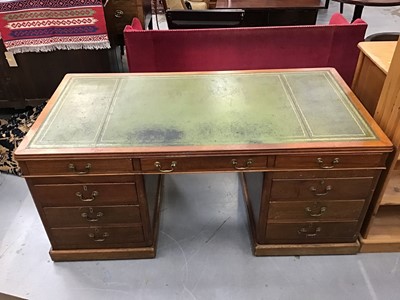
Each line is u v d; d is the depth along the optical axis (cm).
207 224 204
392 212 194
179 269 180
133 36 236
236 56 249
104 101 176
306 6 341
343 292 168
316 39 240
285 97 176
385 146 145
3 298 100
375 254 185
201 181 237
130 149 144
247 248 190
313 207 167
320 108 168
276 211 168
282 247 182
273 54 248
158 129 155
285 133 152
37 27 261
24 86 295
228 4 348
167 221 206
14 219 210
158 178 219
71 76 199
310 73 197
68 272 179
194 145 146
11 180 240
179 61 250
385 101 155
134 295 168
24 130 251
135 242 180
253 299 166
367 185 160
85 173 150
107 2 275
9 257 187
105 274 178
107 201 163
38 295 169
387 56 169
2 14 251
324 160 149
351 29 235
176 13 252
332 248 182
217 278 175
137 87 187
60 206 164
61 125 159
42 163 146
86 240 178
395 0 316
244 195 219
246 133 152
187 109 168
